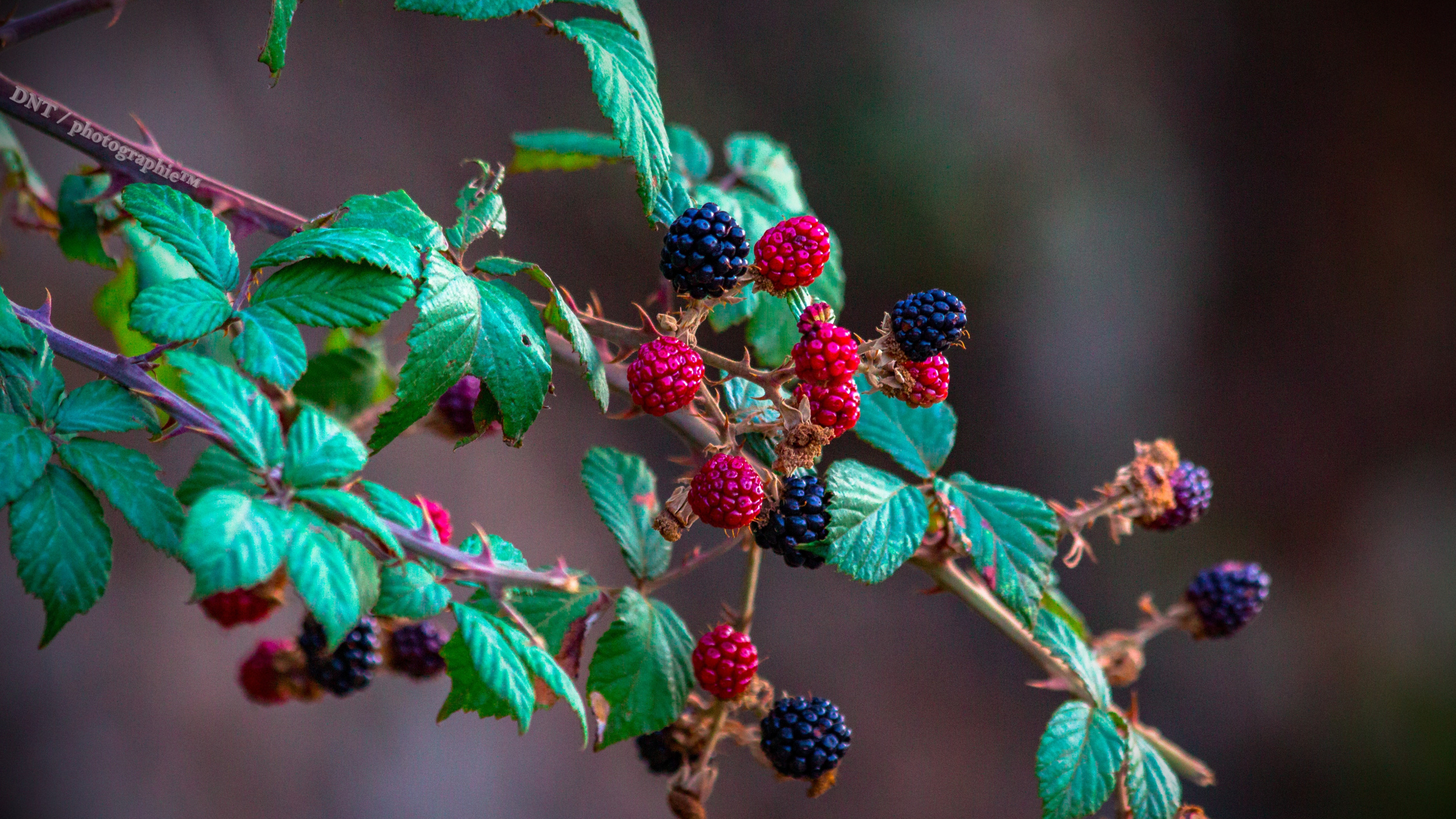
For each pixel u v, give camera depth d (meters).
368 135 2.24
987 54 3.04
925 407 0.76
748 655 0.77
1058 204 3.08
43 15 0.76
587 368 0.73
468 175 2.38
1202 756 3.05
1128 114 3.19
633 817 2.29
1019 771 2.71
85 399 0.71
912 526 0.77
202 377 0.71
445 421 0.84
